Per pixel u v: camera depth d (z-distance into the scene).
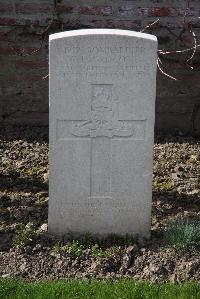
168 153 3.07
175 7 3.16
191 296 2.12
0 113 3.28
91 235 2.39
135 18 3.17
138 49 2.23
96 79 2.25
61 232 2.39
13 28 3.16
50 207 2.37
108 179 2.35
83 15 3.16
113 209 2.38
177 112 3.28
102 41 2.22
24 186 2.76
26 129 3.26
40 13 3.15
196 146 3.16
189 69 3.23
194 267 2.25
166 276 2.24
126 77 2.25
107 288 2.14
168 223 2.50
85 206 2.37
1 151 3.04
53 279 2.22
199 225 2.46
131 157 2.33
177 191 2.75
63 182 2.34
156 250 2.33
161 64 3.21
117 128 2.30
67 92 2.26
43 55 3.20
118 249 2.32
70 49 2.22
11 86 3.24
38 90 3.26
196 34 3.20
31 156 3.01
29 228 2.41
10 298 2.10
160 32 3.19
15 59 3.20
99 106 2.28
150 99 2.28
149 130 2.30
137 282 2.18
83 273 2.25
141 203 2.37
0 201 2.64
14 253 2.31
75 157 2.32
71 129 2.29
